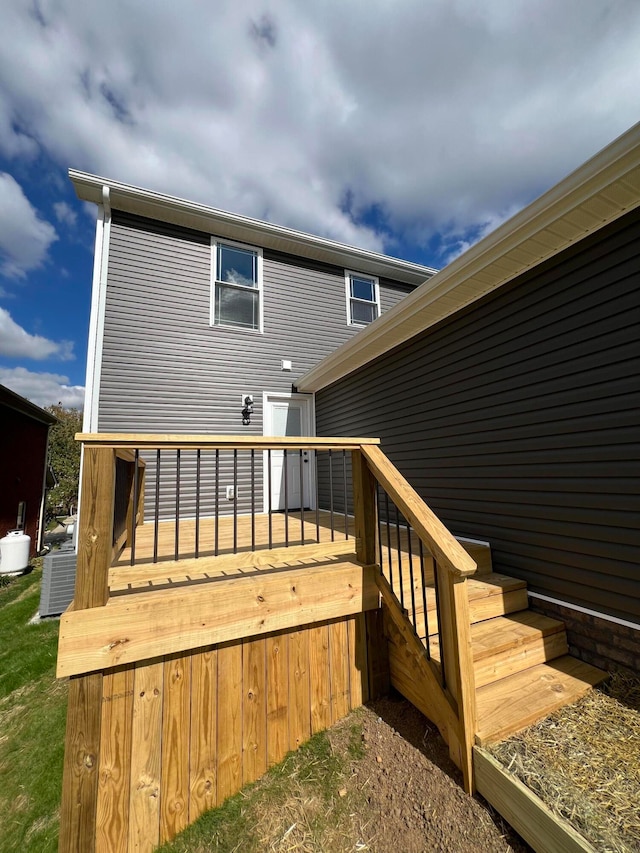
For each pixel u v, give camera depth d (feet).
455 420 12.03
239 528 13.79
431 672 6.51
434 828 5.41
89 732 5.85
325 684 7.87
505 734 5.93
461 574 5.77
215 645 6.88
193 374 19.77
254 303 21.97
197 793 6.45
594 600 7.86
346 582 8.02
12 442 25.38
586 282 8.24
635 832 4.43
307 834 5.77
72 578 16.21
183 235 20.30
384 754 6.83
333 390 20.71
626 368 7.43
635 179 6.75
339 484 19.94
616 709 6.52
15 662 12.35
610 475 7.63
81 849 5.61
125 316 18.58
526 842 4.87
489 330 10.83
